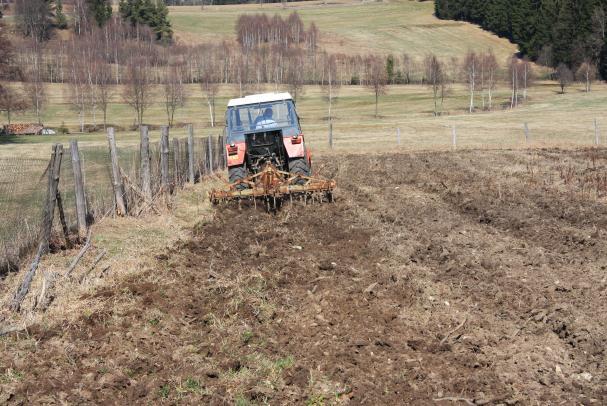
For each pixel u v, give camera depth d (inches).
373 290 331.3
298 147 562.9
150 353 261.1
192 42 5590.6
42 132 2363.4
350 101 3585.1
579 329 275.0
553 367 247.1
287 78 4015.8
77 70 3720.5
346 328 281.6
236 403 219.8
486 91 3634.4
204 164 805.2
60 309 308.5
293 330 280.1
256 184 551.8
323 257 395.2
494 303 313.7
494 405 220.4
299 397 223.8
